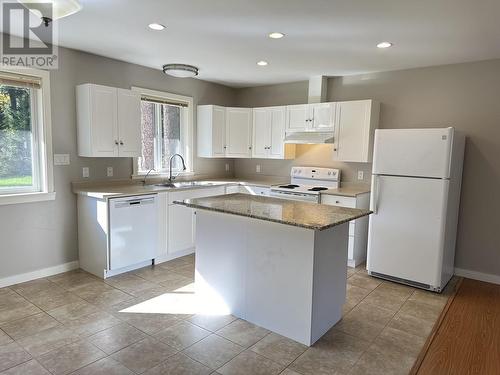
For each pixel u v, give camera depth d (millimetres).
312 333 2510
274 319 2672
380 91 4430
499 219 3750
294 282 2539
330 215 2549
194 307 3055
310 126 4699
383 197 3699
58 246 3779
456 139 3451
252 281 2777
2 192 3367
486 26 2783
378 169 3701
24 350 2363
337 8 2512
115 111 3861
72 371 2156
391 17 2656
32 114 3514
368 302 3248
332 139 4496
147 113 4680
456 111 3936
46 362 2238
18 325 2686
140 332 2627
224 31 3045
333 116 4492
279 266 2607
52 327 2668
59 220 3764
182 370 2197
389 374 2223
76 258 3945
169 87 4766
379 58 3791
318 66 4203
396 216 3637
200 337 2584
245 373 2188
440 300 3328
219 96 5555
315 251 2439
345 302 3105
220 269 2982
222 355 2369
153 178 4680
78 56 3750
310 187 4738
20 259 3494
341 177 4805
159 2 2449
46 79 3514
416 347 2533
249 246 2771
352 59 3857
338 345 2529
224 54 3771
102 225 3592
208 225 3035
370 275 3902
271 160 5500
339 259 2764
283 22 2807
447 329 2793
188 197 4387
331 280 2691
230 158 5891
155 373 2160
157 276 3748
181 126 5121
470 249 3920
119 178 4305
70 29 3041
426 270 3506
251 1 2424
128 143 4008
